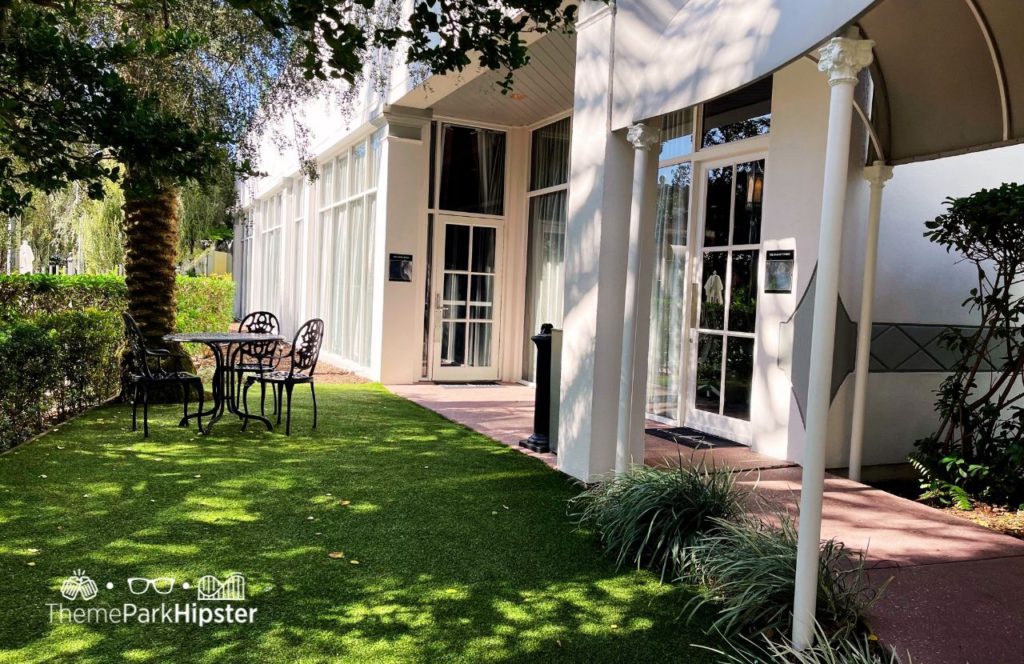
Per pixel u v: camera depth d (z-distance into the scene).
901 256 5.62
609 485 4.13
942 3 4.40
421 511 4.27
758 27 3.12
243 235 22.50
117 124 3.38
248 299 21.17
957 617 2.94
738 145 6.26
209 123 6.34
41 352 5.75
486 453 5.83
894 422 5.67
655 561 3.58
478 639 2.78
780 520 3.72
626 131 4.80
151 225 7.55
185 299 11.36
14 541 3.55
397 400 8.47
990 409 4.99
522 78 8.07
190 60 6.19
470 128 10.38
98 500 4.23
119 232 12.56
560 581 3.35
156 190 3.71
